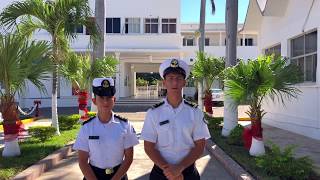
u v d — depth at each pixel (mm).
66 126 13773
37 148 9930
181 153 3713
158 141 3729
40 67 8969
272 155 7398
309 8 12750
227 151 9703
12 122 9000
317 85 11859
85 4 11812
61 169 8523
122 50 28906
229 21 12312
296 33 13844
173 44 29984
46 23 11852
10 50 8492
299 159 7223
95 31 12391
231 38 12281
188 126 3693
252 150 9039
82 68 15164
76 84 15477
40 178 7777
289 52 14773
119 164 3986
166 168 3602
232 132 10758
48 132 11188
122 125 3998
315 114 12094
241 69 8547
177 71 3697
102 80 3949
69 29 11727
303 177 6910
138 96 36094
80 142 3936
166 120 3680
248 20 18234
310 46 13055
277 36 15977
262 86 8414
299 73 8953
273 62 8969
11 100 9000
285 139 12047
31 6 11516
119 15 30312
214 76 15297
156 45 29969
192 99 31109
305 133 12789
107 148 3908
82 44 28344
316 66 12477
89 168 3893
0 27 11844
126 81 34250
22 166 8047
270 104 16094
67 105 29656
